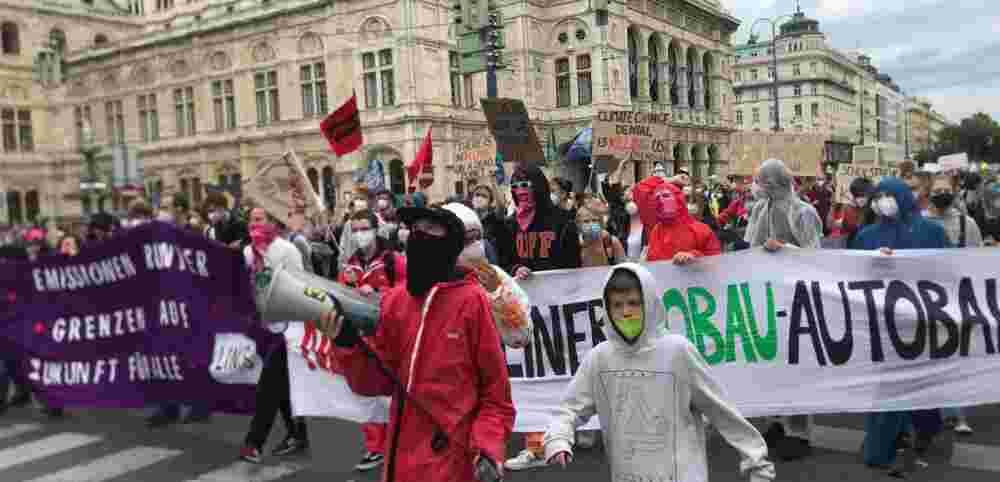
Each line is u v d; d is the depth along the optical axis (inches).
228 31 1553.9
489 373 122.3
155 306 285.3
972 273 216.5
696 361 130.3
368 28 1364.4
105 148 1854.1
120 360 296.2
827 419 271.4
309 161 1466.5
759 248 223.8
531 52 1494.8
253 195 320.8
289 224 319.6
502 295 181.0
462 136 1403.8
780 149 628.7
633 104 1622.8
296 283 112.4
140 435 288.5
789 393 220.4
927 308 216.5
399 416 121.0
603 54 1485.0
